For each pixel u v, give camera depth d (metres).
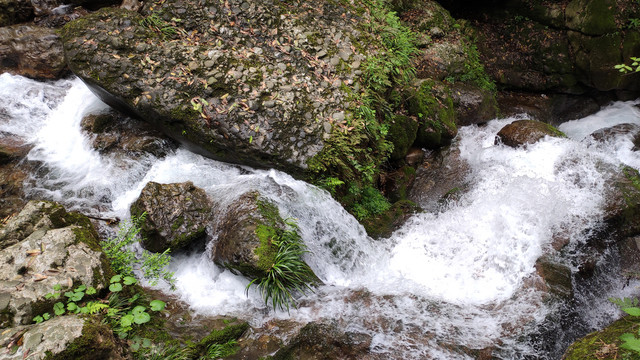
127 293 4.41
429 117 7.56
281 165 5.79
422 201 7.33
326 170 6.00
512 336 4.37
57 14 7.84
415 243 5.74
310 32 6.79
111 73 5.88
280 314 4.51
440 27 9.22
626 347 3.05
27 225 4.40
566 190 6.12
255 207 4.98
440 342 4.29
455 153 7.76
